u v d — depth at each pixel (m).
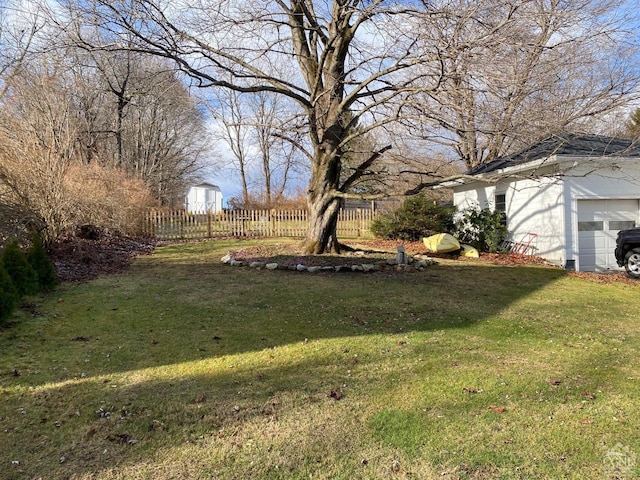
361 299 6.71
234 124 9.29
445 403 3.27
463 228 14.90
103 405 3.17
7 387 3.41
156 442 2.70
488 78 7.05
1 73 11.71
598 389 3.59
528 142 8.33
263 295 6.88
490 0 6.96
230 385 3.56
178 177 33.81
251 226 18.44
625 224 11.77
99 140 23.00
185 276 8.52
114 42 7.34
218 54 7.89
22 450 2.58
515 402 3.31
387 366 4.02
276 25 9.40
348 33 9.91
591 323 5.85
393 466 2.48
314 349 4.45
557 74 10.12
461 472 2.43
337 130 10.48
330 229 11.06
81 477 2.34
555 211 11.46
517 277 9.42
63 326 5.05
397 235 16.83
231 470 2.43
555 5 8.93
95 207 12.19
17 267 6.07
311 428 2.89
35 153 9.07
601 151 10.86
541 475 2.40
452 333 5.11
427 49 7.42
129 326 5.14
